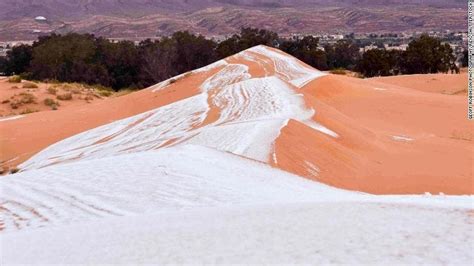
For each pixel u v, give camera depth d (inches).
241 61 1710.1
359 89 1416.1
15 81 1764.3
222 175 455.2
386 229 219.8
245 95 1047.6
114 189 425.1
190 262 190.5
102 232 271.3
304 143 641.0
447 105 1227.2
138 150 712.4
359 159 663.8
